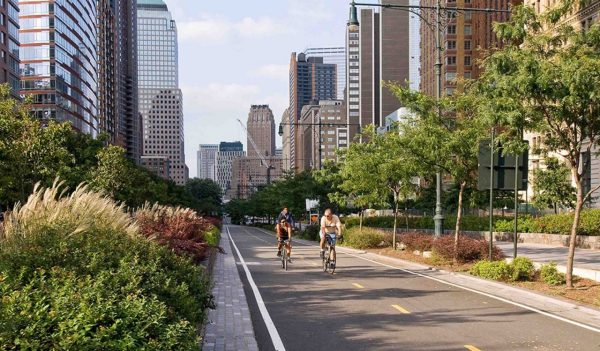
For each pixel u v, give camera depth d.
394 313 10.77
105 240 8.61
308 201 47.19
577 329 9.26
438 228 21.81
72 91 122.06
